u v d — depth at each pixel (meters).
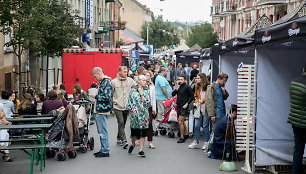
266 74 11.06
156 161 12.65
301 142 9.94
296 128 9.86
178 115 15.48
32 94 18.00
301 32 9.09
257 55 11.01
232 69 15.31
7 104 14.66
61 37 26.19
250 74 11.80
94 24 62.53
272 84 11.09
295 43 10.95
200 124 14.41
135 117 13.09
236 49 12.71
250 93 11.75
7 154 12.63
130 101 13.17
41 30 20.64
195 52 35.38
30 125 11.93
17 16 16.80
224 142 12.66
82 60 27.03
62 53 27.03
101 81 13.26
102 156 13.27
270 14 44.06
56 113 14.45
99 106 13.18
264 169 11.41
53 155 13.27
